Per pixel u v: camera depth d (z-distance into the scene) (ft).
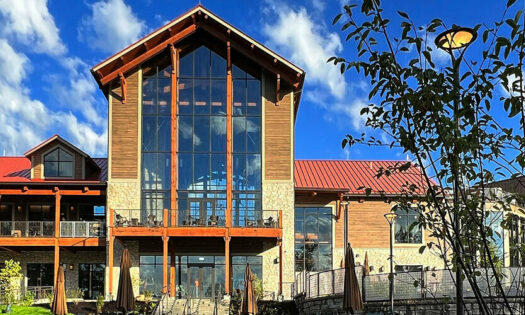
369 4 15.71
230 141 109.50
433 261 117.70
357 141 18.83
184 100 111.04
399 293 64.18
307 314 82.74
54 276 111.86
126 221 102.89
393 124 16.72
